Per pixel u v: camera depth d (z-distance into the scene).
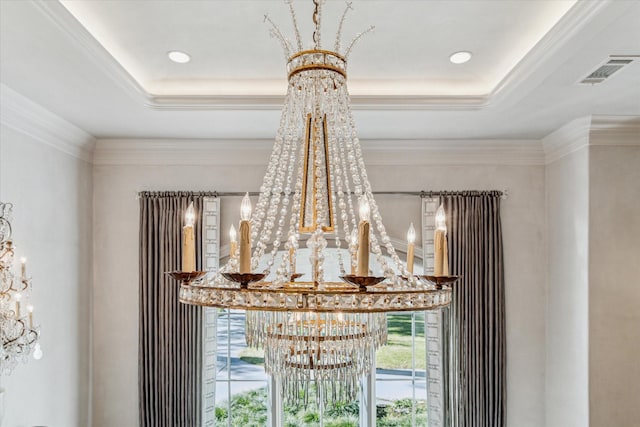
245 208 1.21
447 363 3.62
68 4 1.94
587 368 3.08
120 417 3.65
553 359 3.57
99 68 2.25
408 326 4.03
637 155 3.12
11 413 2.62
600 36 1.92
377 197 3.80
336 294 1.10
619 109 2.90
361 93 2.95
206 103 2.84
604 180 3.10
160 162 3.77
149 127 3.33
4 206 2.44
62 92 2.60
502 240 3.73
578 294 3.22
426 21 2.09
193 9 1.98
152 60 2.52
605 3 1.67
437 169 3.80
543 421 3.66
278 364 1.47
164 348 3.59
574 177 3.29
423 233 3.70
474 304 3.63
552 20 2.08
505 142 3.71
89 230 3.65
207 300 1.17
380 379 3.99
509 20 2.08
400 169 3.81
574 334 3.26
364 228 1.14
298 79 1.50
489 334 3.62
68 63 2.20
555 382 3.53
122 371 3.68
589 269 3.10
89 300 3.63
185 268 1.35
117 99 2.71
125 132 3.47
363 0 1.91
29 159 2.83
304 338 1.41
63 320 3.21
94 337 3.68
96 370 3.67
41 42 1.98
